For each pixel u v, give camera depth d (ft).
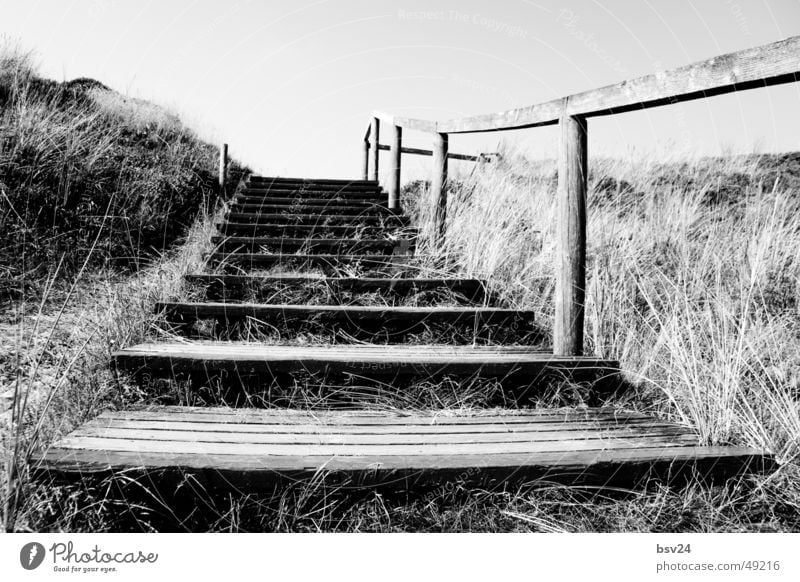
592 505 5.52
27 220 12.45
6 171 13.43
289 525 5.20
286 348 8.61
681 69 6.24
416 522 5.28
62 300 10.84
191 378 7.37
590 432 6.46
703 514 5.42
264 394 7.42
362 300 11.18
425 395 7.52
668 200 15.74
